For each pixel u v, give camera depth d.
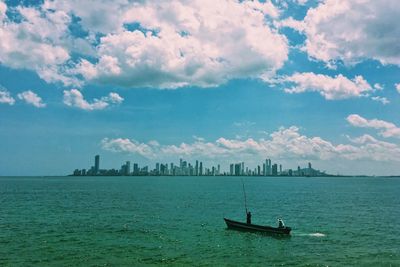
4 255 39.44
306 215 76.81
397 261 38.00
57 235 51.00
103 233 53.00
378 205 99.62
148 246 44.56
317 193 158.25
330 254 41.06
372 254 40.97
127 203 102.81
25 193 149.38
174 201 110.88
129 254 40.44
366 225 62.12
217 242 47.28
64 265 35.88
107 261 37.44
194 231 55.47
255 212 82.19
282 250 43.00
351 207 93.88
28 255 39.50
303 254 41.09
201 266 35.97
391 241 48.03
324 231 55.81
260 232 53.34
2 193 148.50
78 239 48.28
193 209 87.75
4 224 60.78
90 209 85.81
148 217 71.75
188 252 41.72
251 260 38.47
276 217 73.69
